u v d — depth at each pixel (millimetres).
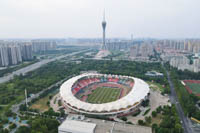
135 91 197375
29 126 148625
